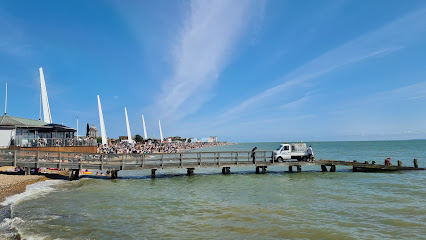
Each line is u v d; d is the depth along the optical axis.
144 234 9.38
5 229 9.74
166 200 14.96
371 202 14.38
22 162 21.42
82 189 18.53
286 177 25.83
